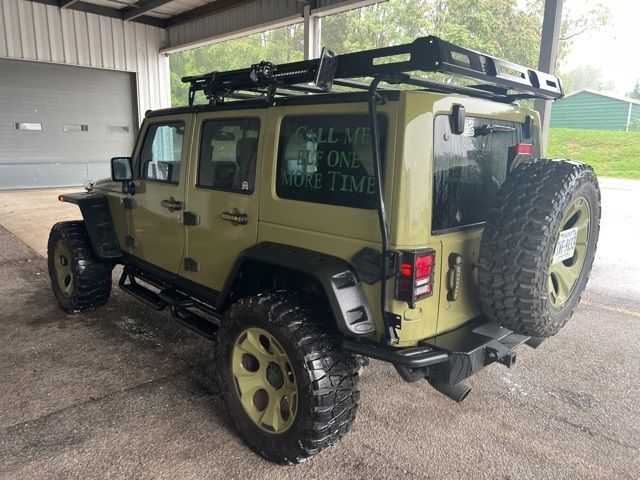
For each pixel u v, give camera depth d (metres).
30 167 13.34
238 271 2.65
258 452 2.48
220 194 2.90
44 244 7.36
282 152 2.54
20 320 4.37
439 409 3.00
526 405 3.07
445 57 1.88
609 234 8.03
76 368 3.45
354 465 2.45
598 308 4.98
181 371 3.42
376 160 1.97
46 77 13.12
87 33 13.16
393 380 3.37
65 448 2.54
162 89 15.02
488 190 2.53
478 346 2.18
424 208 2.06
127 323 4.32
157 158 3.51
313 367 2.17
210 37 12.65
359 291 2.17
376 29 13.68
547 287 2.19
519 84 2.44
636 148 11.22
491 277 2.18
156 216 3.53
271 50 19.23
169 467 2.40
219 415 2.87
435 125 2.10
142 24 14.12
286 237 2.51
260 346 2.48
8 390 3.12
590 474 2.41
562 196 2.13
